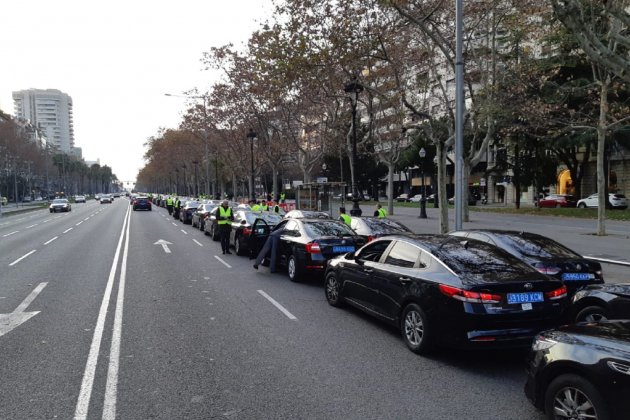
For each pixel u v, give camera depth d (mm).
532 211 34125
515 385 5207
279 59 16359
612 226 23891
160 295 9609
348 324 7555
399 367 5711
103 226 29172
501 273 5934
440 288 5824
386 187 83188
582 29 8203
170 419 4367
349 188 60062
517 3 18188
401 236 7250
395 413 4488
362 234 12320
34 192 118250
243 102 32656
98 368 5629
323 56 15727
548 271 7762
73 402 4727
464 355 6172
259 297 9500
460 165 12547
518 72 20719
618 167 42094
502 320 5535
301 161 32969
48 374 5445
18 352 6188
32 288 10266
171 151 69500
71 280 11203
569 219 28719
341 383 5203
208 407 4609
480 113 19578
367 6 15844
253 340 6699
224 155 48500
